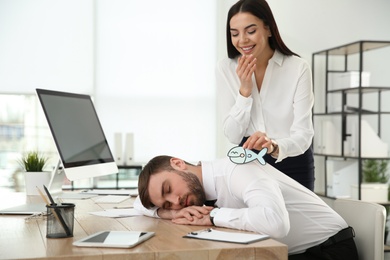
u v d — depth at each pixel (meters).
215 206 1.86
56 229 1.54
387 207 4.82
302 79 2.34
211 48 5.43
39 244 1.45
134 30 5.32
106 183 5.00
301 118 2.33
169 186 1.76
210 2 5.42
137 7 5.32
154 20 5.35
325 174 5.30
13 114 5.15
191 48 5.41
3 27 5.09
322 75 5.54
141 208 2.00
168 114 5.37
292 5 5.49
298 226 1.84
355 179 5.00
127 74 5.31
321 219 1.86
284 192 1.82
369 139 4.89
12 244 1.45
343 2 5.59
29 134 5.18
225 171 1.77
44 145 5.20
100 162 2.82
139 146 5.32
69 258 1.29
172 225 1.75
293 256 1.85
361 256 1.89
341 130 5.18
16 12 5.11
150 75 5.35
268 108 2.41
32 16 5.14
